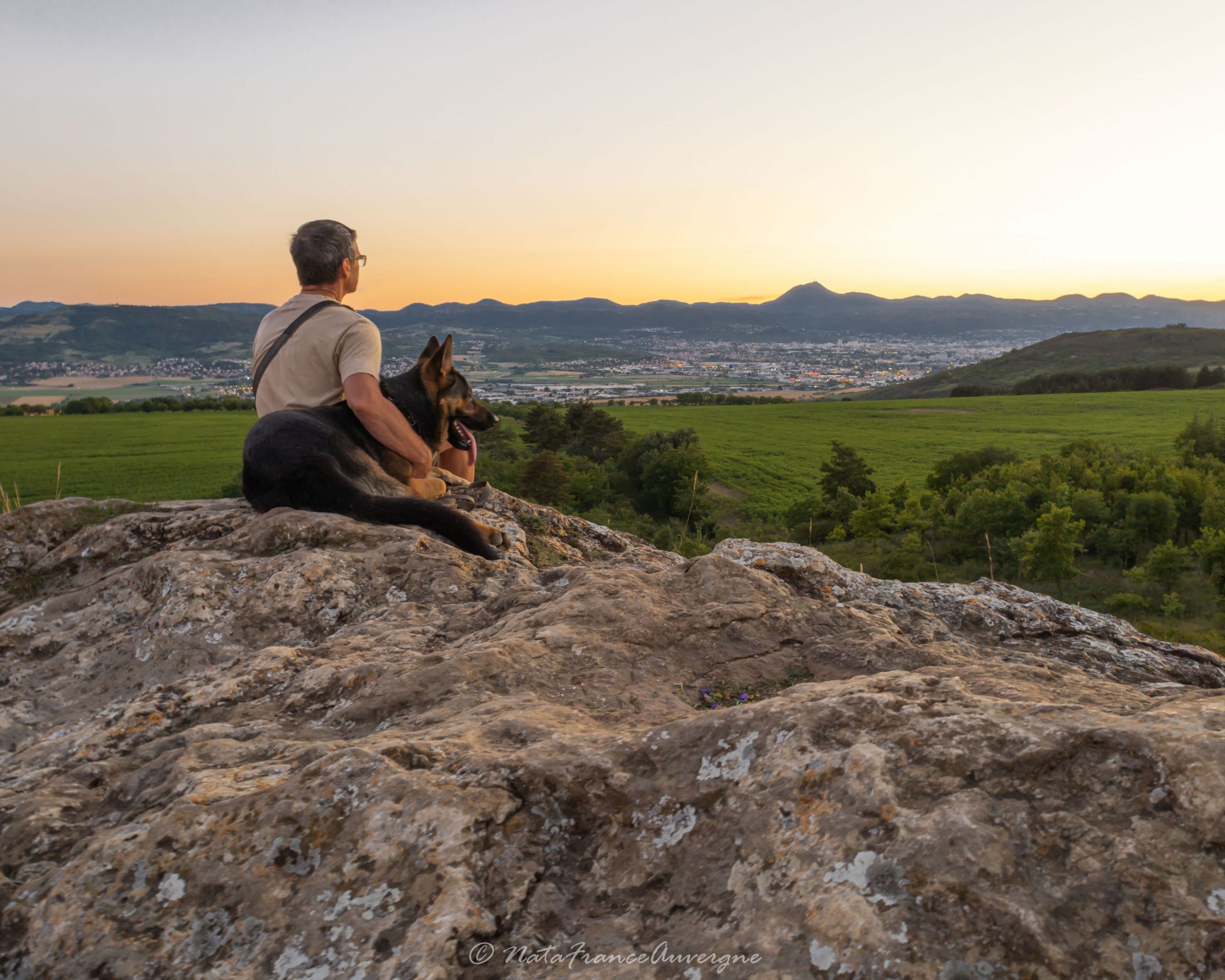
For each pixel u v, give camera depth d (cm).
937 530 6397
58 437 9488
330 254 486
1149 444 11456
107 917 143
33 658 319
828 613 282
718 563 303
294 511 409
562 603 275
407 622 306
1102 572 5434
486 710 205
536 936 136
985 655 273
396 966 127
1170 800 129
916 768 147
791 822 142
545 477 6950
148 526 457
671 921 136
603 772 167
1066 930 114
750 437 12850
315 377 480
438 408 543
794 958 117
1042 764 142
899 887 124
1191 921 111
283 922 139
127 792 191
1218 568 4484
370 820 153
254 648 311
